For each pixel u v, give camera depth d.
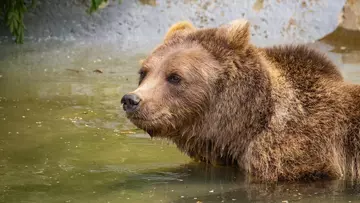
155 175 10.76
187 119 10.71
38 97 15.73
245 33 10.77
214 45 10.81
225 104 10.66
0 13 21.92
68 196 9.64
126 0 23.00
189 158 11.77
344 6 22.27
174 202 9.42
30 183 10.23
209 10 22.78
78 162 11.37
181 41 11.01
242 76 10.61
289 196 9.70
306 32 22.20
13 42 21.81
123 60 19.30
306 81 10.88
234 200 9.53
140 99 10.23
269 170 10.41
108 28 22.39
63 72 18.06
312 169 10.32
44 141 12.55
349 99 10.77
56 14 22.69
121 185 10.20
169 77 10.59
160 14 22.67
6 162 11.28
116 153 11.95
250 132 10.64
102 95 15.92
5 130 13.22
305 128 10.48
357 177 10.51
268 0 23.00
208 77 10.59
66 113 14.50
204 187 10.14
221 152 10.94
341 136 10.55
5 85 16.75
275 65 11.08
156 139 12.88
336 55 19.67
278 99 10.64
